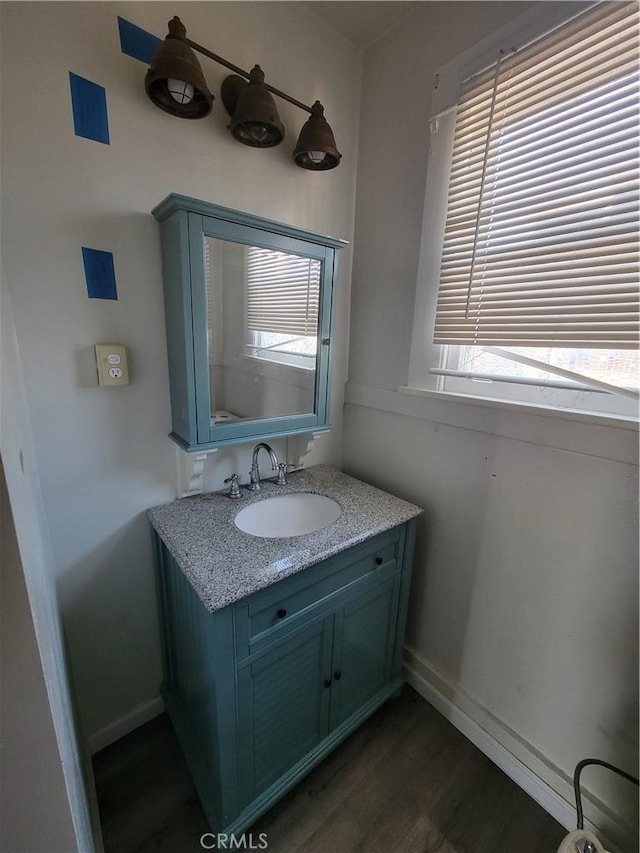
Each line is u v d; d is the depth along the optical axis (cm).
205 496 127
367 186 142
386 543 119
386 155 133
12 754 46
